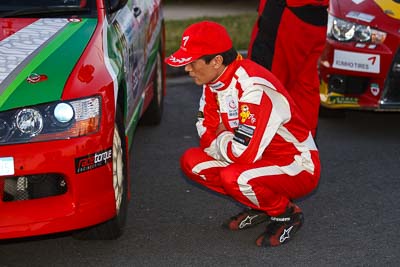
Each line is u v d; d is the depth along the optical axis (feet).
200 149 19.53
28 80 17.02
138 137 28.53
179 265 18.13
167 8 52.26
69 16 20.27
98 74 17.78
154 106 29.01
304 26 21.91
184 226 20.51
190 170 19.43
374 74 27.53
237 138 17.56
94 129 17.08
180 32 43.52
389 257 18.75
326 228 20.43
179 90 35.63
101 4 20.54
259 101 17.38
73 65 17.67
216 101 18.60
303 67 22.44
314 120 22.94
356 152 26.91
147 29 25.68
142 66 24.47
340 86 28.14
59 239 19.54
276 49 22.26
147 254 18.75
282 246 19.17
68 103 16.80
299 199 22.49
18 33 18.95
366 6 28.27
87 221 17.12
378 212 21.68
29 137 16.49
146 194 22.91
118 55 19.63
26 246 19.22
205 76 17.57
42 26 19.49
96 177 17.17
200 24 17.38
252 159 17.65
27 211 16.70
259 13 22.71
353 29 27.76
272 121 17.49
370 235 20.06
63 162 16.62
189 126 30.07
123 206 19.24
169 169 25.20
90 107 17.07
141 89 24.52
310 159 18.56
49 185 16.93
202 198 22.63
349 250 19.08
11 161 16.34
